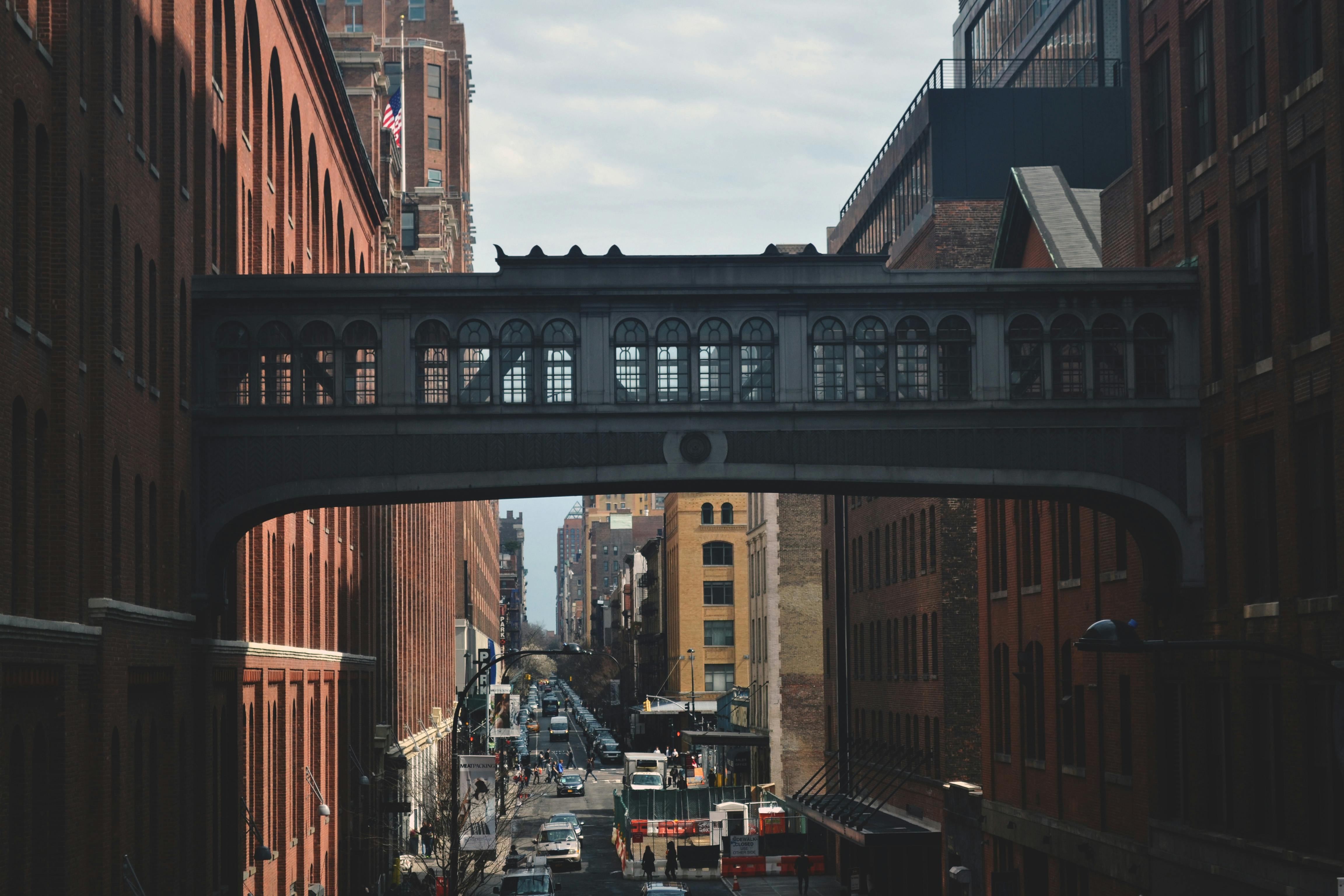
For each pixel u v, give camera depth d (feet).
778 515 290.15
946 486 107.45
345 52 264.72
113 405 84.84
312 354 105.91
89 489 81.87
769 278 107.14
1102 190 150.61
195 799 105.91
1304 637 89.86
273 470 104.68
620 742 520.01
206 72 109.70
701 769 377.50
